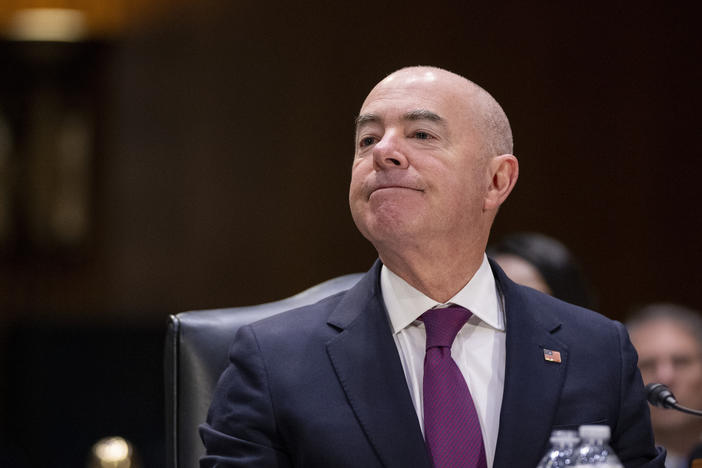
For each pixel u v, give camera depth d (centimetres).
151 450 1371
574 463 364
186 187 1592
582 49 1569
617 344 475
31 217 1602
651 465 462
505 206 1556
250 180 1588
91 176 1602
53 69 1595
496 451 433
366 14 1577
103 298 1596
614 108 1569
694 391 801
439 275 458
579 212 1563
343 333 456
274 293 1581
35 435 1371
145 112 1599
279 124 1586
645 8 1573
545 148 1563
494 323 469
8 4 1598
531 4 1570
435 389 442
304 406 435
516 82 1563
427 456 427
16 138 1597
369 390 438
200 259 1591
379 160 441
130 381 1395
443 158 445
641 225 1567
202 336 524
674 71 1571
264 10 1590
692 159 1567
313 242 1579
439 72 466
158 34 1602
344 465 423
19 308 1591
